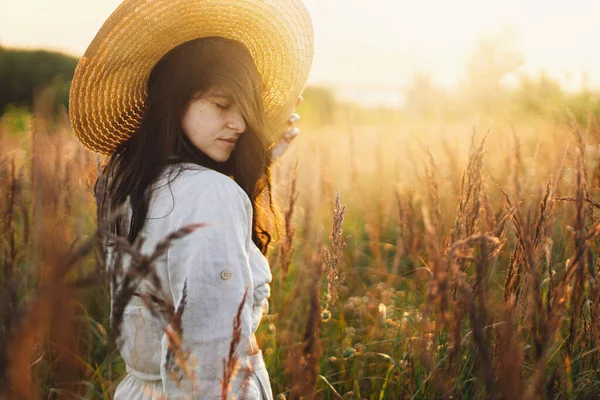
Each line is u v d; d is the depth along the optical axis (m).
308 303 2.83
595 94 5.64
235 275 1.34
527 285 1.79
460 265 1.89
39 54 9.12
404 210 3.18
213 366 1.28
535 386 1.40
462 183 2.12
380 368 2.43
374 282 3.44
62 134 2.54
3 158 2.61
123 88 1.82
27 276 1.90
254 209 1.95
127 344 1.45
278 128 2.37
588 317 2.14
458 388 1.82
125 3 1.66
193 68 1.61
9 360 0.65
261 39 2.04
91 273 0.75
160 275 1.39
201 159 1.64
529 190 2.81
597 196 2.74
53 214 1.10
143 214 1.45
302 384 1.56
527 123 5.46
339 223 2.21
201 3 1.77
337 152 6.41
